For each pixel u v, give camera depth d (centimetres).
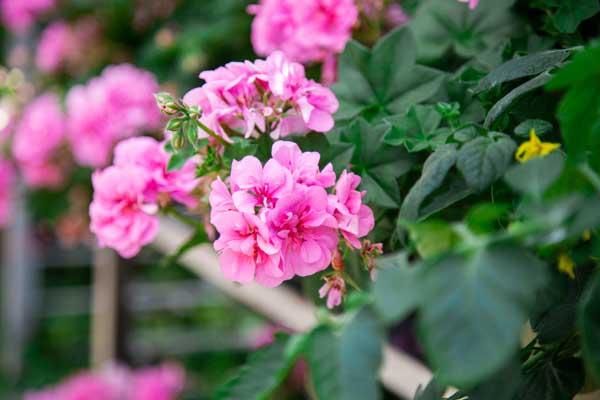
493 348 55
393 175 80
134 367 270
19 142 178
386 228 82
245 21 161
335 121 86
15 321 329
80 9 197
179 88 166
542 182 61
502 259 57
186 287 301
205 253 149
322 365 58
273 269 71
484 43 91
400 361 107
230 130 82
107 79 153
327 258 72
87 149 152
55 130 174
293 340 60
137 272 297
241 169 71
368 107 86
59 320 338
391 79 87
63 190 194
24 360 325
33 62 216
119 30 193
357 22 100
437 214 77
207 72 79
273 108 79
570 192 60
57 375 315
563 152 67
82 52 194
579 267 67
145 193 86
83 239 210
